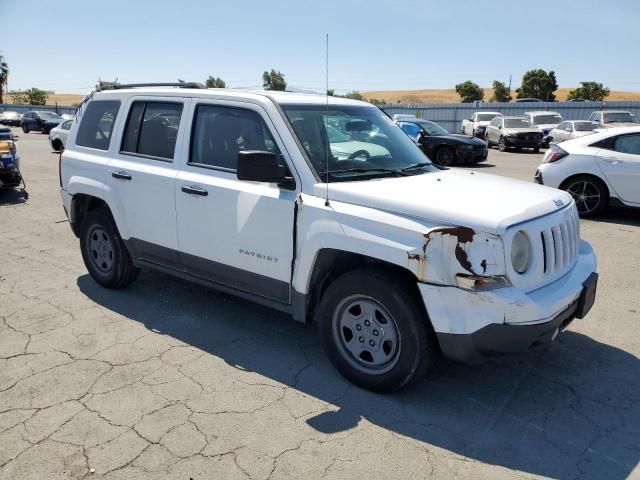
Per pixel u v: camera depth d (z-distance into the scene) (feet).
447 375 12.63
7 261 21.16
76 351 13.56
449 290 10.19
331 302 11.94
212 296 17.38
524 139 81.15
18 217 29.37
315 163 12.37
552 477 9.30
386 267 11.37
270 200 12.47
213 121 14.11
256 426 10.57
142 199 15.40
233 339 14.38
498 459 9.73
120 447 9.88
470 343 10.19
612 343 14.39
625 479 9.26
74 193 17.43
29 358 13.17
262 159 11.52
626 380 12.54
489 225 9.97
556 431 10.57
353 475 9.24
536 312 10.09
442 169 14.87
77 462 9.48
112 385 11.99
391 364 11.32
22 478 9.07
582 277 11.78
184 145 14.56
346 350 12.12
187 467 9.38
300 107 13.43
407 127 66.03
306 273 12.03
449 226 10.25
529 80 241.35
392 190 11.57
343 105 14.78
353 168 12.85
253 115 13.29
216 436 10.23
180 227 14.55
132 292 17.62
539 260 10.62
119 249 16.90
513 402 11.56
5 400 11.35
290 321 15.60
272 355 13.53
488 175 14.49
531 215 10.69
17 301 16.87
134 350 13.66
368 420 10.83
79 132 17.94
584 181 29.12
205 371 12.67
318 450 9.88
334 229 11.35
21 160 58.03
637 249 23.31
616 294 17.92
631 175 27.71
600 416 11.09
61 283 18.54
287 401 11.46
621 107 115.96
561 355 13.67
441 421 10.84
